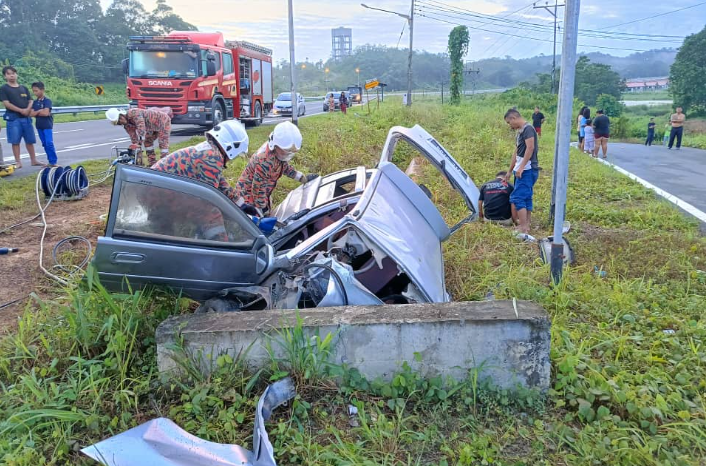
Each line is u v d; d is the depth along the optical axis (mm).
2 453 2871
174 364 3480
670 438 3053
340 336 3445
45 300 4898
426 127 19516
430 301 4035
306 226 5133
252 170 5703
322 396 3398
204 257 3641
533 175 7227
